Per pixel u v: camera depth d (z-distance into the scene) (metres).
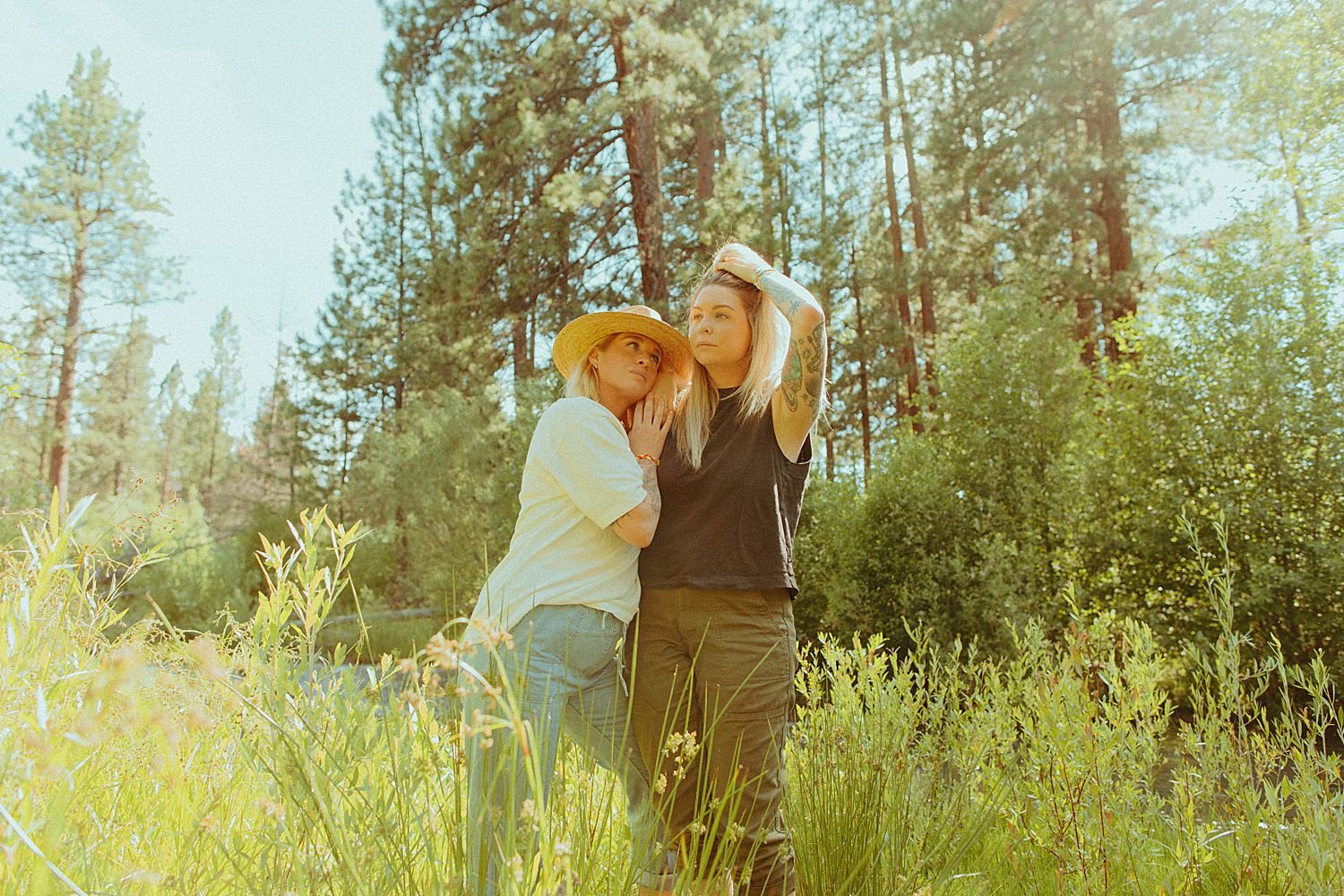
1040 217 15.55
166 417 51.59
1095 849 2.36
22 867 1.04
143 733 1.40
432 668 1.30
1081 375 8.03
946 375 8.43
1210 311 7.25
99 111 25.78
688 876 1.49
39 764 0.85
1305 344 6.64
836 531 8.09
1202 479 6.97
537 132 11.89
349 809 1.30
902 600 7.16
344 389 22.05
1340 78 9.83
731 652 2.03
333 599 1.49
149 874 1.06
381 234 21.05
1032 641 3.13
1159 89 14.53
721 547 2.07
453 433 13.24
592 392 2.34
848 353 18.78
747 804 1.95
